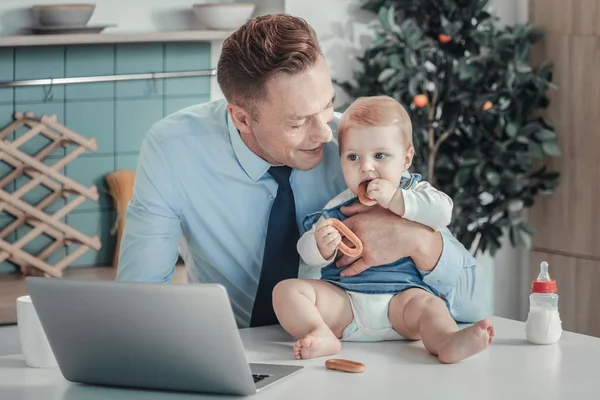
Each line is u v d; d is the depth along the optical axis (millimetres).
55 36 3348
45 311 1531
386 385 1505
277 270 1952
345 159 1828
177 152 1962
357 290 1782
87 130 3631
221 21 3598
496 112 3457
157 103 3725
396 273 1793
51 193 3590
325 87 1764
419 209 1759
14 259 3477
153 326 1461
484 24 3529
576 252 3646
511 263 3891
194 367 1479
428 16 3479
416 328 1736
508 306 3902
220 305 1407
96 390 1559
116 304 1466
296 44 1733
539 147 3547
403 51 3412
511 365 1606
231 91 1806
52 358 1692
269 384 1509
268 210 1983
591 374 1555
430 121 3455
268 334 1865
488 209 3559
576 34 3561
